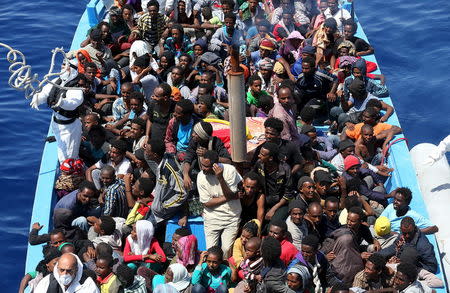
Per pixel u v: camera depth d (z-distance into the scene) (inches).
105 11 971.3
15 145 903.7
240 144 624.4
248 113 750.5
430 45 1075.3
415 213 639.1
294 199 624.4
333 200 615.5
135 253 613.6
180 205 634.2
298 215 599.8
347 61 804.0
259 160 629.9
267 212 629.6
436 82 1003.9
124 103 765.9
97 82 815.7
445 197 722.8
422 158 775.1
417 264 606.2
